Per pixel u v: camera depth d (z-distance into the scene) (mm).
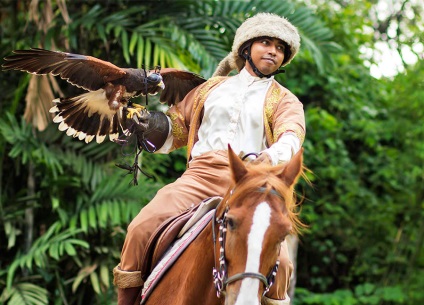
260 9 9023
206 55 8477
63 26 8617
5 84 9117
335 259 12258
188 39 8500
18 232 8492
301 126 4129
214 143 4410
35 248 8203
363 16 14172
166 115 4773
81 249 8656
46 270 8547
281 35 4461
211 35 8742
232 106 4418
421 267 12055
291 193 3410
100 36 8406
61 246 8000
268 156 3643
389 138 12242
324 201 11898
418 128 12016
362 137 12289
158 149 4746
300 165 3432
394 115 12305
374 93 12844
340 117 12609
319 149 11859
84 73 4211
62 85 8906
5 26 9117
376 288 11781
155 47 8258
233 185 3451
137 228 4312
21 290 8172
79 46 8984
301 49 9289
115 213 8367
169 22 8750
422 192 12156
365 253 12016
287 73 12047
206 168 4398
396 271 12047
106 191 8578
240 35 4562
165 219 4312
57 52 4086
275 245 3219
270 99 4379
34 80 8047
